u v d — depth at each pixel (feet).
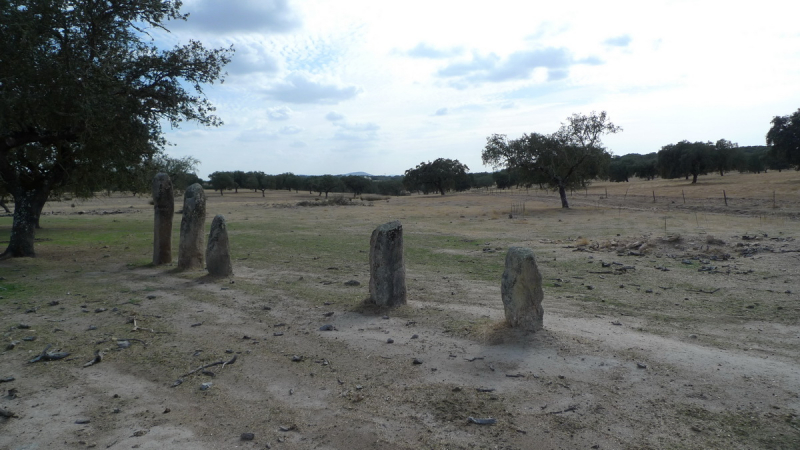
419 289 37.96
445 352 23.18
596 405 17.81
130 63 55.36
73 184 69.15
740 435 15.69
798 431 15.75
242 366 22.47
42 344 25.68
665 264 47.11
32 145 57.82
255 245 68.59
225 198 274.16
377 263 31.22
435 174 299.38
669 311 30.68
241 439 16.30
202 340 26.18
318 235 82.69
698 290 36.42
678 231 71.10
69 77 48.62
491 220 108.37
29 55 47.01
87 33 52.60
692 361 21.43
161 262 50.37
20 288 39.50
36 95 47.60
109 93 50.70
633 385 19.26
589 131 129.80
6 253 54.95
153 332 27.58
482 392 19.04
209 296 36.11
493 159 137.59
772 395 18.17
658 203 142.41
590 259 51.08
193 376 21.48
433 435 16.19
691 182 228.43
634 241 60.13
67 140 55.26
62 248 65.26
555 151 131.54
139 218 129.08
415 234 81.10
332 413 17.94
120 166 62.13
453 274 45.06
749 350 22.99
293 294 36.29
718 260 47.83
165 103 58.54
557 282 40.14
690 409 17.35
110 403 19.06
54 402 19.17
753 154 277.64
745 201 126.11
